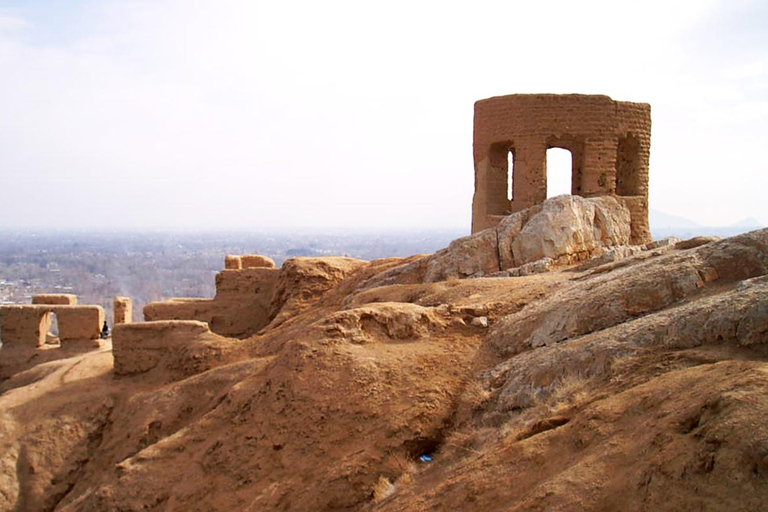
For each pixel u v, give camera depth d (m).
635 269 14.62
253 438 14.66
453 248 25.44
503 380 13.08
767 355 8.99
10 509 20.98
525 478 8.00
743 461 5.98
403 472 11.78
